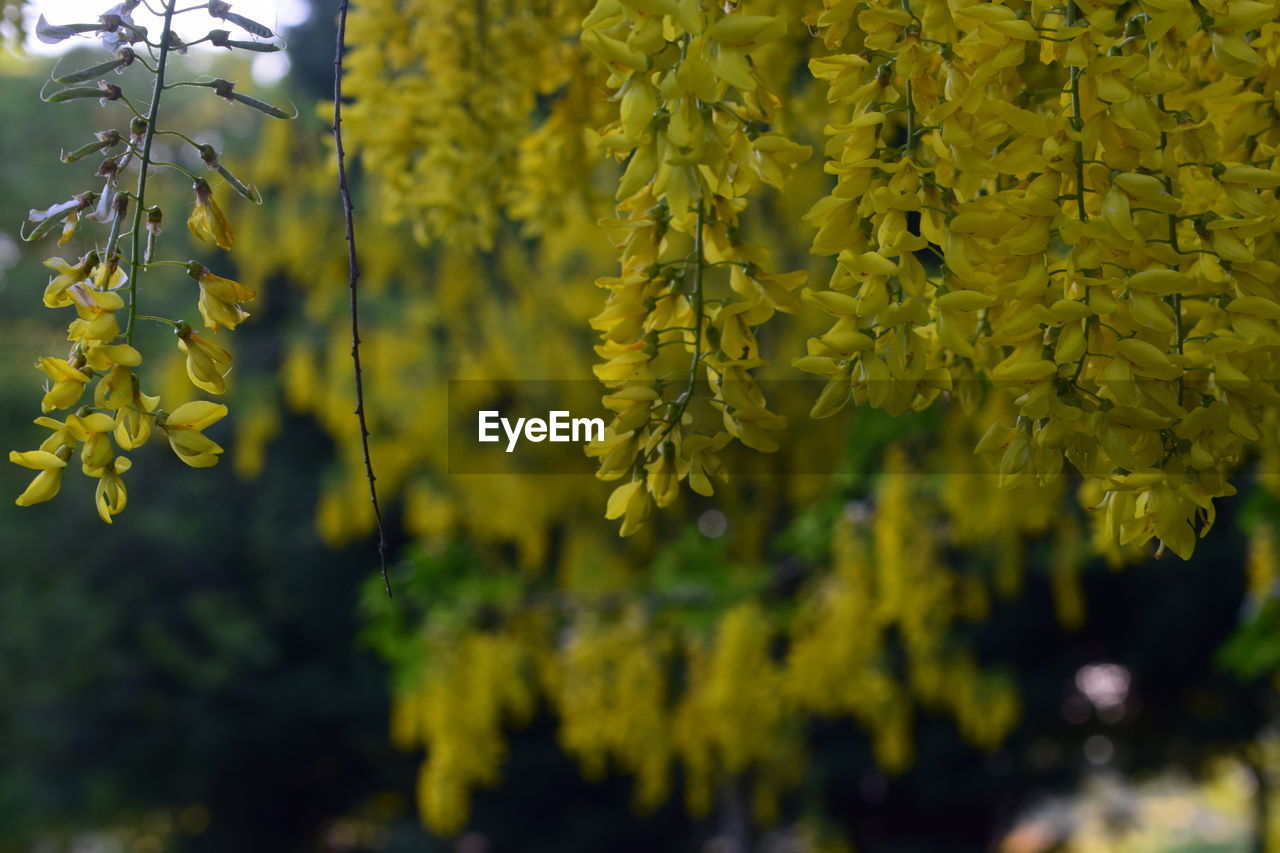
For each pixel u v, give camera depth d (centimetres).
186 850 1134
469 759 445
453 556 476
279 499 1025
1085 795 1511
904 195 94
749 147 97
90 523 1009
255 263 629
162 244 885
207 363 105
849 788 1027
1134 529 102
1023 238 93
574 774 1023
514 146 205
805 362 96
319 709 1044
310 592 1047
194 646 1048
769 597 520
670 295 104
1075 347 92
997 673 604
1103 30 92
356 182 616
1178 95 105
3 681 968
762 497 696
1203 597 905
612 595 507
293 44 861
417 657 454
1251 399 95
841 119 157
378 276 623
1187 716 1027
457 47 200
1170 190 97
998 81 100
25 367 1015
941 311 97
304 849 1177
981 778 998
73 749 1020
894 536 397
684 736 495
